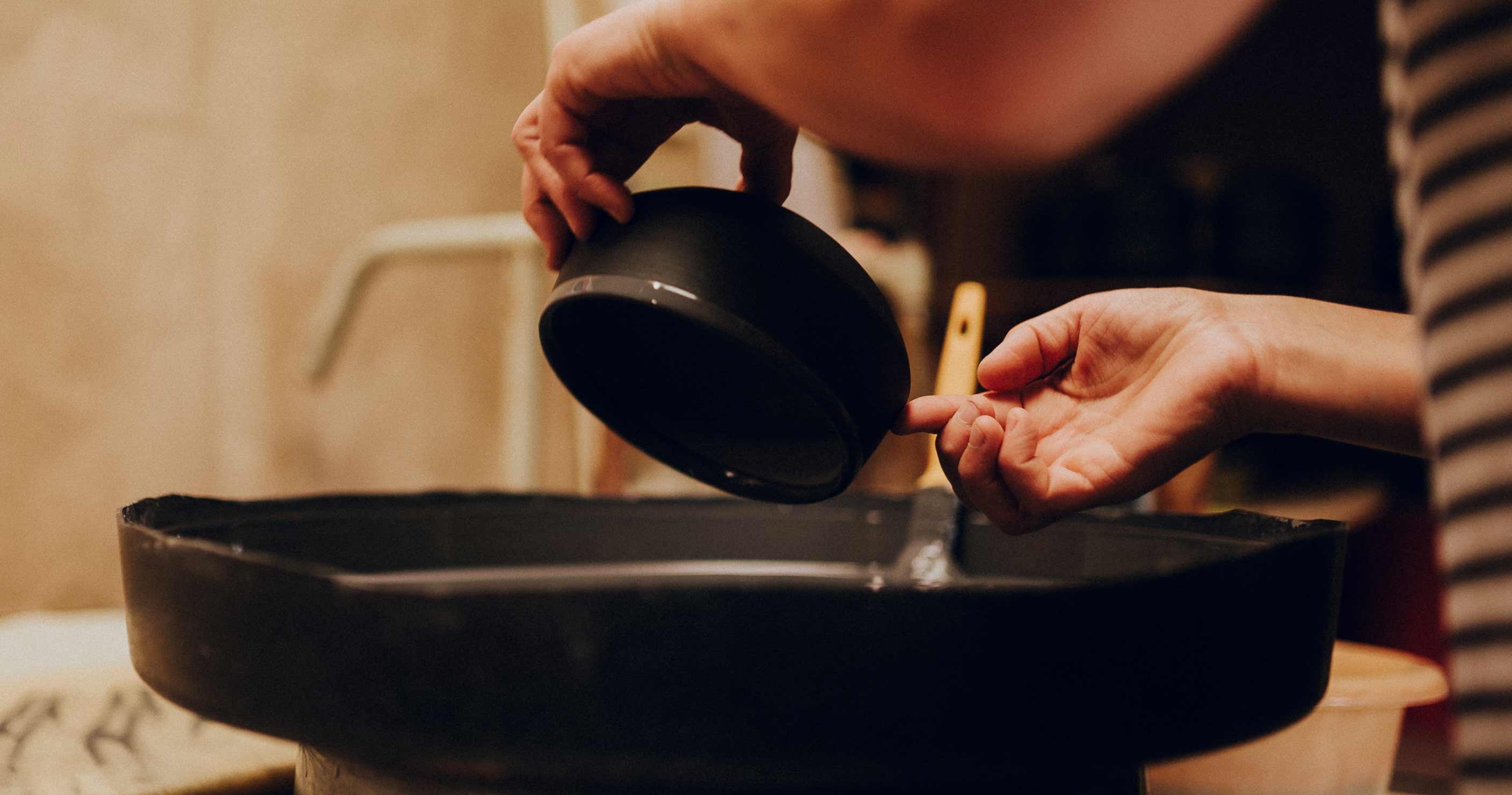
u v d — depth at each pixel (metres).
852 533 1.03
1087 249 2.51
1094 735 0.66
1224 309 0.83
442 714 0.66
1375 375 0.81
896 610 0.65
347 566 0.92
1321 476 1.91
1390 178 2.52
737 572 1.03
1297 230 2.40
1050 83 0.60
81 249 1.65
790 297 0.74
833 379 0.74
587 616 0.65
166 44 1.70
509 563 0.99
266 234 1.80
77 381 1.66
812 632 0.65
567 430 2.03
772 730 0.65
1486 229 0.53
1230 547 0.84
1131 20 0.58
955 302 1.04
